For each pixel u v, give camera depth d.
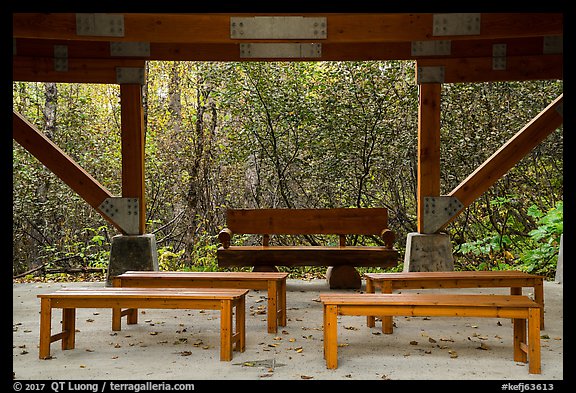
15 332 5.46
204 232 11.04
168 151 11.17
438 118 7.72
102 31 6.78
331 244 11.04
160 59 7.68
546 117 7.65
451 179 10.34
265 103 10.24
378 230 7.71
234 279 5.43
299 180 10.73
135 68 7.62
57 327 5.66
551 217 9.07
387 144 10.33
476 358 4.49
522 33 6.74
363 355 4.57
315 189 10.62
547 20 6.69
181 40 6.87
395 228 10.85
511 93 10.12
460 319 5.93
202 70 10.37
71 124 10.95
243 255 7.46
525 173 10.51
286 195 10.86
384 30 6.90
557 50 7.62
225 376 4.02
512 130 10.08
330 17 6.93
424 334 5.28
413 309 4.30
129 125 7.65
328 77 10.30
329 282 7.73
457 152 10.15
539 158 10.38
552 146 10.29
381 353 4.63
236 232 7.79
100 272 10.39
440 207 7.74
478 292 7.44
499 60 7.66
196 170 11.11
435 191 7.76
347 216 7.71
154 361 4.42
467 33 6.81
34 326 5.71
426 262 7.69
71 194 10.73
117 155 11.11
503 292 7.42
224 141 11.17
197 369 4.20
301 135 10.42
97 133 11.28
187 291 4.76
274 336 5.22
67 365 4.32
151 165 11.00
